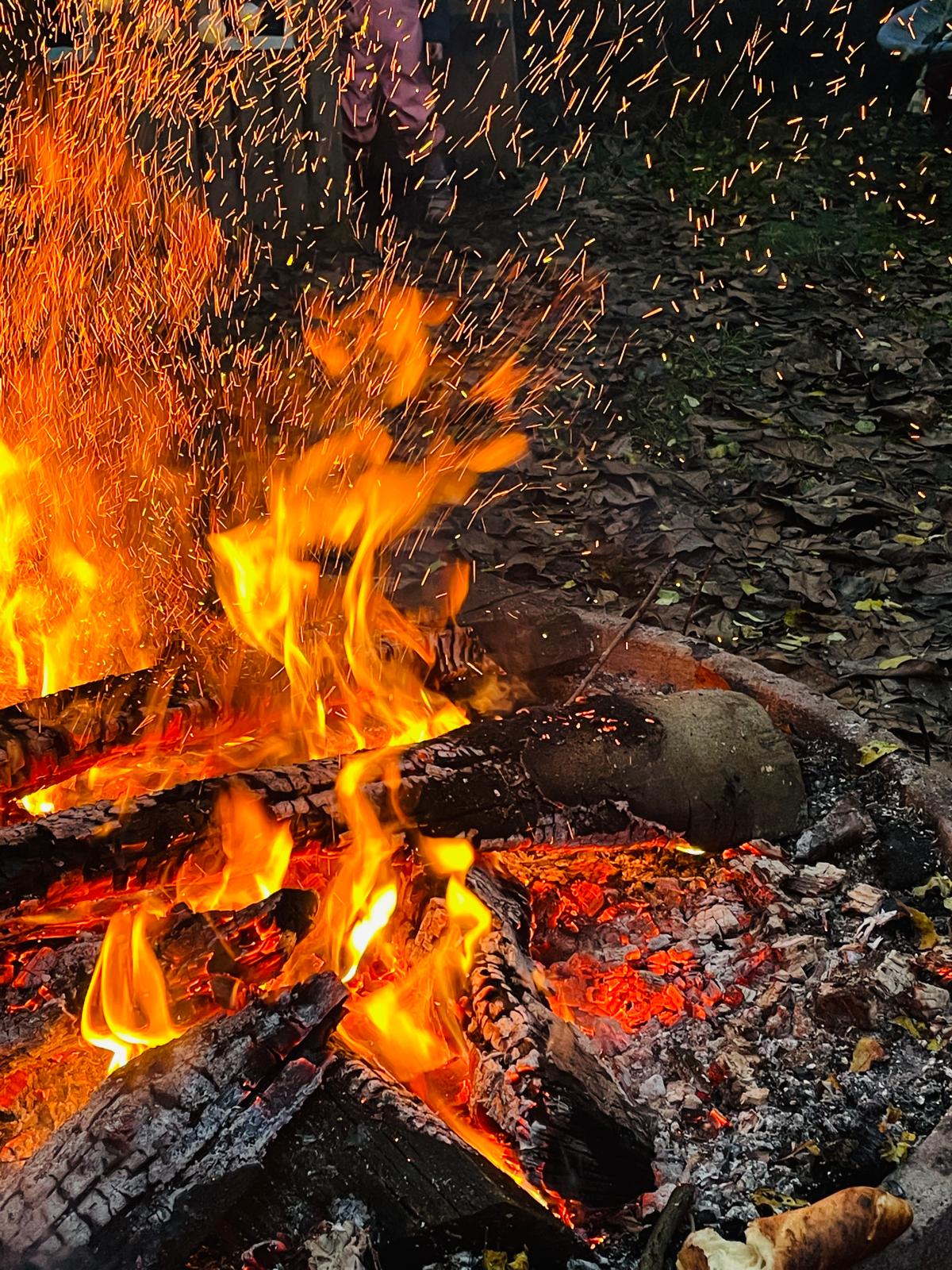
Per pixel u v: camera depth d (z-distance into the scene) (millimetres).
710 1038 1007
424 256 3020
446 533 1899
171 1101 801
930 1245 833
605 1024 1007
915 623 1681
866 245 2994
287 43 2977
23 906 945
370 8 2891
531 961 994
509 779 1091
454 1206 780
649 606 1729
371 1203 790
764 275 2855
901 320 2631
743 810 1170
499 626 1368
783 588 1773
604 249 3029
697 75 3965
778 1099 956
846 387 2365
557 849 1124
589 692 1354
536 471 2084
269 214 3072
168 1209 766
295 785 1031
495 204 3299
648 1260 814
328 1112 817
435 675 1286
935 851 1183
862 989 1017
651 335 2582
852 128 3680
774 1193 876
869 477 2061
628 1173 853
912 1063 983
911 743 1452
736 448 2152
